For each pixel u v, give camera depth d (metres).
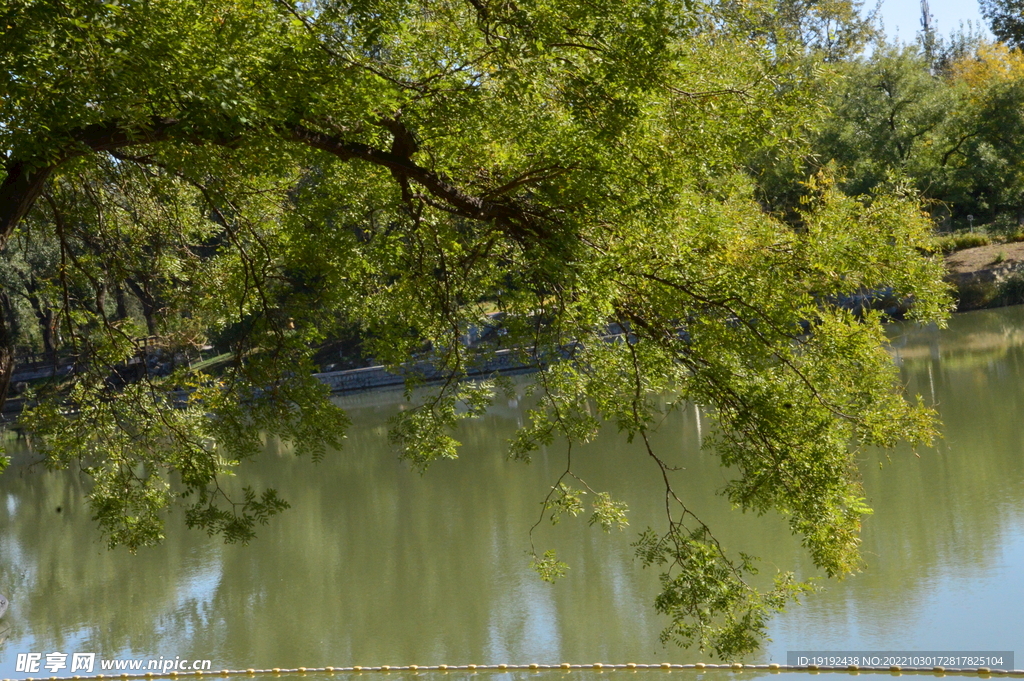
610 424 22.58
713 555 6.60
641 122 5.93
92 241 8.40
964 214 45.75
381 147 6.79
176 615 12.09
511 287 7.58
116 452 7.73
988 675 8.11
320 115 5.97
